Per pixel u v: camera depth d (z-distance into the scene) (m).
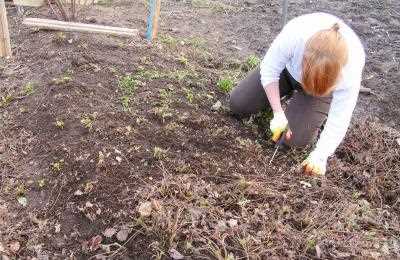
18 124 3.55
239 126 3.80
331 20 3.01
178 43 4.72
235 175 3.30
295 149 3.62
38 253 2.81
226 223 2.95
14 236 2.89
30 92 3.79
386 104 4.40
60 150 3.28
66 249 2.84
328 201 3.25
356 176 3.51
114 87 3.86
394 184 3.49
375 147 3.77
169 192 3.08
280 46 3.13
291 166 3.51
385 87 4.61
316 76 2.66
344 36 2.87
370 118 4.19
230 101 3.81
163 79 4.05
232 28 5.31
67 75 3.88
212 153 3.48
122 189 3.07
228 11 5.67
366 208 3.23
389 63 4.94
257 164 3.47
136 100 3.76
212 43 4.94
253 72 3.70
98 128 3.41
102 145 3.31
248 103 3.72
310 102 3.52
